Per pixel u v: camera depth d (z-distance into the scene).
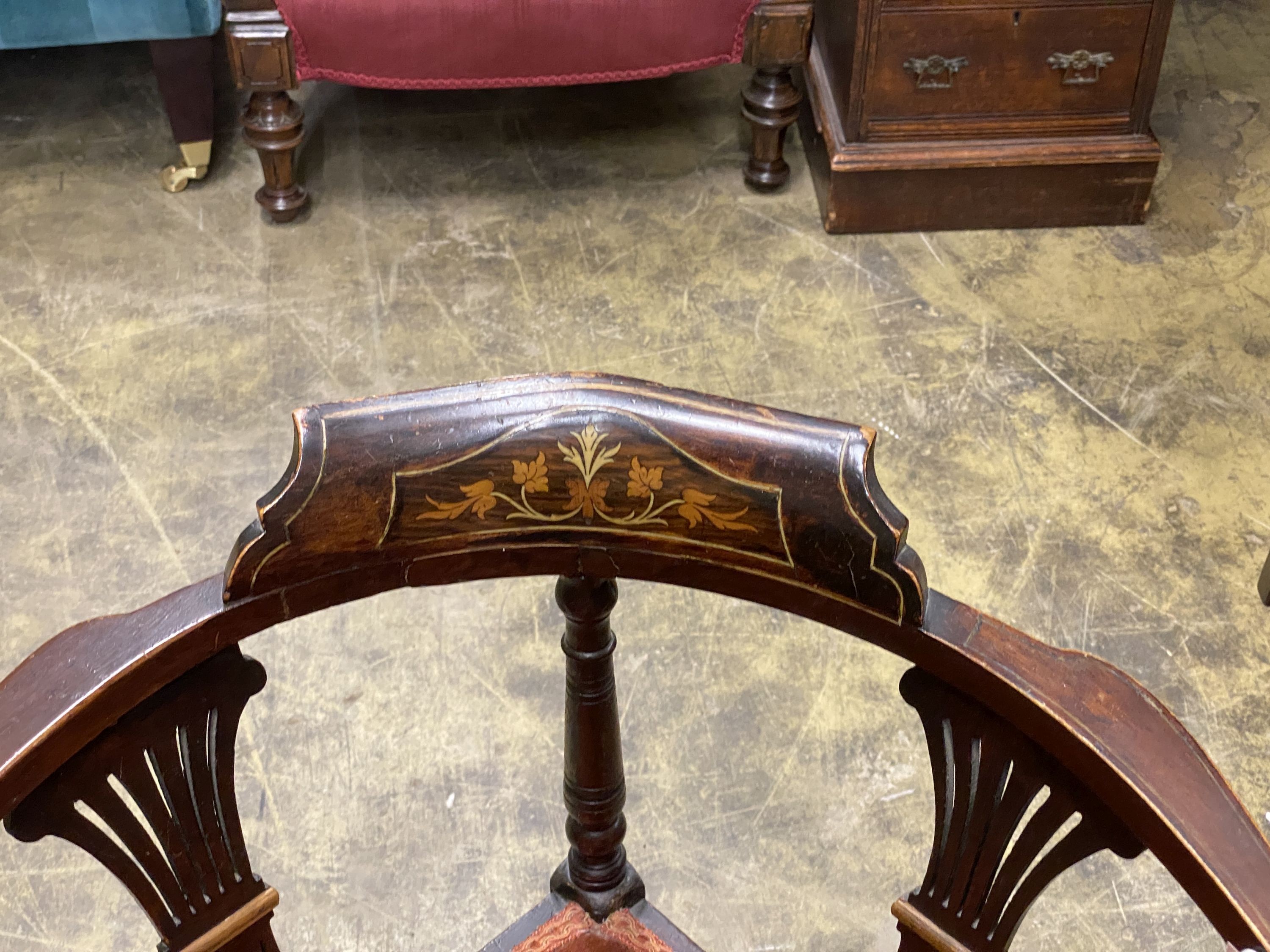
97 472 2.07
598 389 0.70
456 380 2.22
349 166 2.68
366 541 0.73
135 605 1.88
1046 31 2.31
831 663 1.81
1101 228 2.56
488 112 2.83
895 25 2.28
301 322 2.33
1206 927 1.52
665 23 2.26
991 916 0.87
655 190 2.64
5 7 2.20
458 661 1.82
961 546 1.96
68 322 2.32
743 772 1.69
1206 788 0.72
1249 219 2.57
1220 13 3.13
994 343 2.31
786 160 2.73
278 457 2.09
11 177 2.64
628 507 0.72
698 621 1.87
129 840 0.83
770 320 2.35
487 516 0.73
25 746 0.71
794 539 0.71
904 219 2.53
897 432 2.14
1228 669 1.79
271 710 1.76
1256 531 1.98
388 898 1.57
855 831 1.63
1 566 1.93
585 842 1.08
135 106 2.83
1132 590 1.90
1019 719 0.74
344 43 2.23
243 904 0.92
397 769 1.70
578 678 0.96
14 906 1.55
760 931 1.54
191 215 2.56
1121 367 2.26
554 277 2.43
